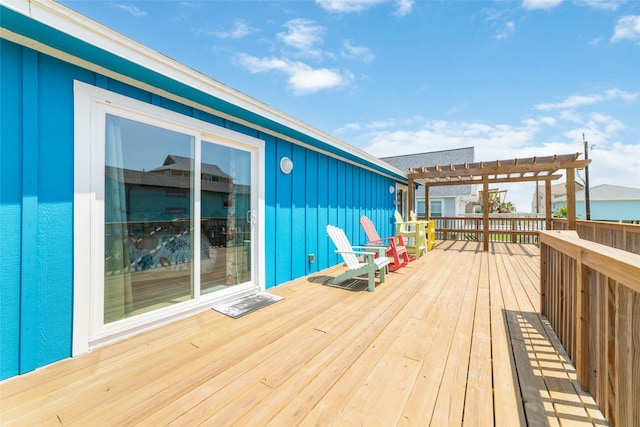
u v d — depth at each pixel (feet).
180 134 8.85
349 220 19.39
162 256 8.40
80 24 5.64
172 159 8.63
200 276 9.46
